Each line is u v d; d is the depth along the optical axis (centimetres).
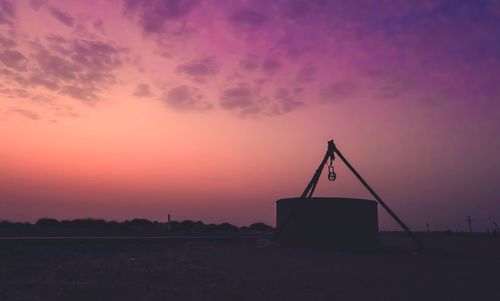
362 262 1576
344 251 2089
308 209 2306
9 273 1102
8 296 848
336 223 2266
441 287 1038
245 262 1501
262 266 1392
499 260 1769
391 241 3394
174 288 980
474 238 4291
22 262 1284
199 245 2181
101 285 993
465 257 1883
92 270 1195
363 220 2314
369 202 2359
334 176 2239
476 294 956
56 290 923
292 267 1382
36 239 1692
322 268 1366
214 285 1026
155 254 1659
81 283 1006
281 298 894
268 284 1050
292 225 2322
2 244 1579
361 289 1001
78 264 1297
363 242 2281
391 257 1795
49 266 1235
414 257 1833
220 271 1258
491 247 2656
